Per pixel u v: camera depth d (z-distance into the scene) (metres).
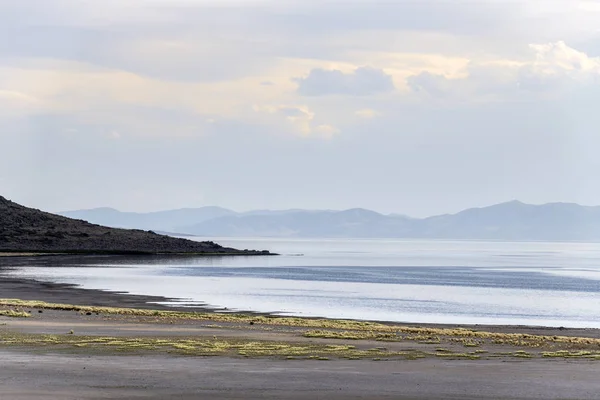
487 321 98.06
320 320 83.12
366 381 40.66
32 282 158.00
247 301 120.31
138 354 49.50
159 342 55.66
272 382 39.88
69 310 86.31
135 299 119.38
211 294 134.12
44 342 54.88
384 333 68.19
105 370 42.91
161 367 44.22
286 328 70.88
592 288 172.25
